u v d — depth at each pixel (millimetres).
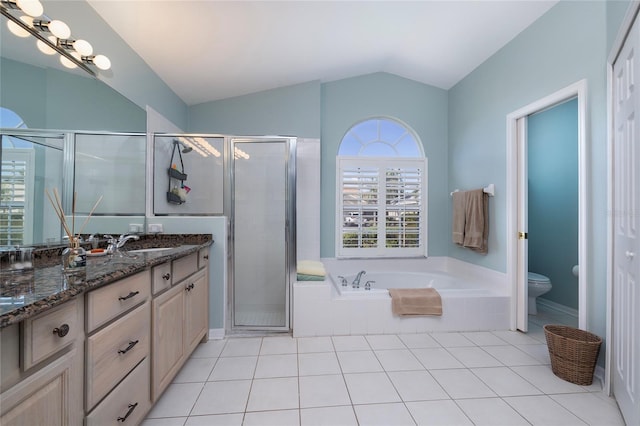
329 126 3564
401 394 1619
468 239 2969
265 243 2566
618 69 1557
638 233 1276
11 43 1261
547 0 2125
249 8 2029
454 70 3240
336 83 3576
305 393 1624
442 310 2492
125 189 2119
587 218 1884
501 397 1600
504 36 2570
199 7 1931
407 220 3646
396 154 3738
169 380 1557
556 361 1815
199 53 2428
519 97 2500
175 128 2986
